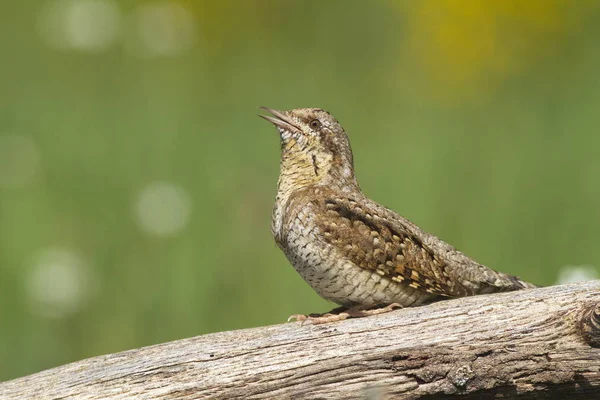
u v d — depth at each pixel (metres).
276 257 13.25
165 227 13.44
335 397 7.49
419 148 15.34
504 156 14.87
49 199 14.64
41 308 12.51
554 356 7.38
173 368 7.61
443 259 8.92
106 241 13.67
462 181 14.17
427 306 7.86
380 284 8.74
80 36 19.89
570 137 15.16
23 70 19.41
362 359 7.50
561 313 7.48
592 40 19.75
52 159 15.77
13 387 7.68
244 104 17.61
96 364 7.75
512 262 12.84
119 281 12.93
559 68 18.84
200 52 20.34
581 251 12.81
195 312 12.52
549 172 14.27
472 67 19.36
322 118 9.41
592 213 13.34
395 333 7.62
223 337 7.80
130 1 21.55
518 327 7.49
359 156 15.28
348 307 9.08
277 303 12.57
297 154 9.30
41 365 12.21
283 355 7.61
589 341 7.34
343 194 9.06
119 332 12.41
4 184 14.99
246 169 14.85
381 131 16.45
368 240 8.64
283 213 9.12
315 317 8.09
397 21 20.80
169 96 18.17
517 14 20.14
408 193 13.98
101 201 14.73
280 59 19.81
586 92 16.67
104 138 16.27
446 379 7.38
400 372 7.46
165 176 15.14
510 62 19.31
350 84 18.69
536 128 15.61
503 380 7.36
